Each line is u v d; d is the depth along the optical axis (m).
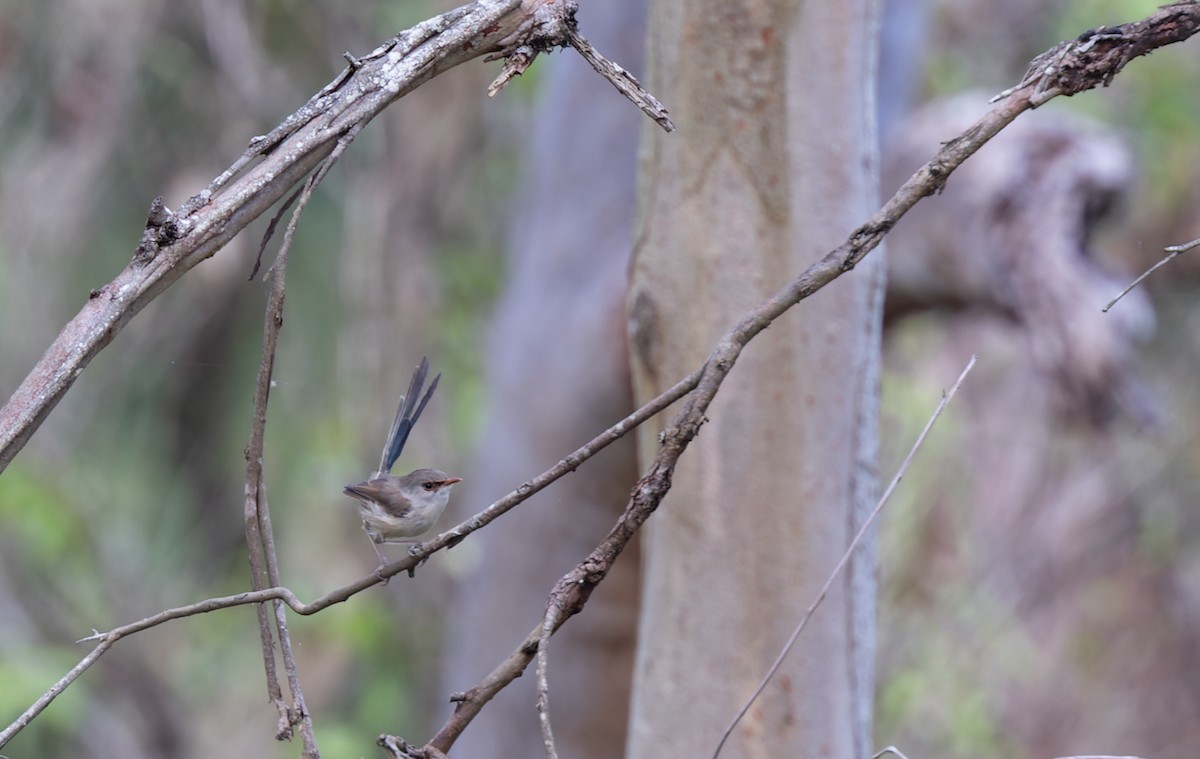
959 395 15.98
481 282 14.84
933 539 15.65
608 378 8.91
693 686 5.21
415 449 14.18
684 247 5.21
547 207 9.48
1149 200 13.92
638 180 5.49
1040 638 16.47
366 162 14.41
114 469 15.81
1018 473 16.30
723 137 5.09
